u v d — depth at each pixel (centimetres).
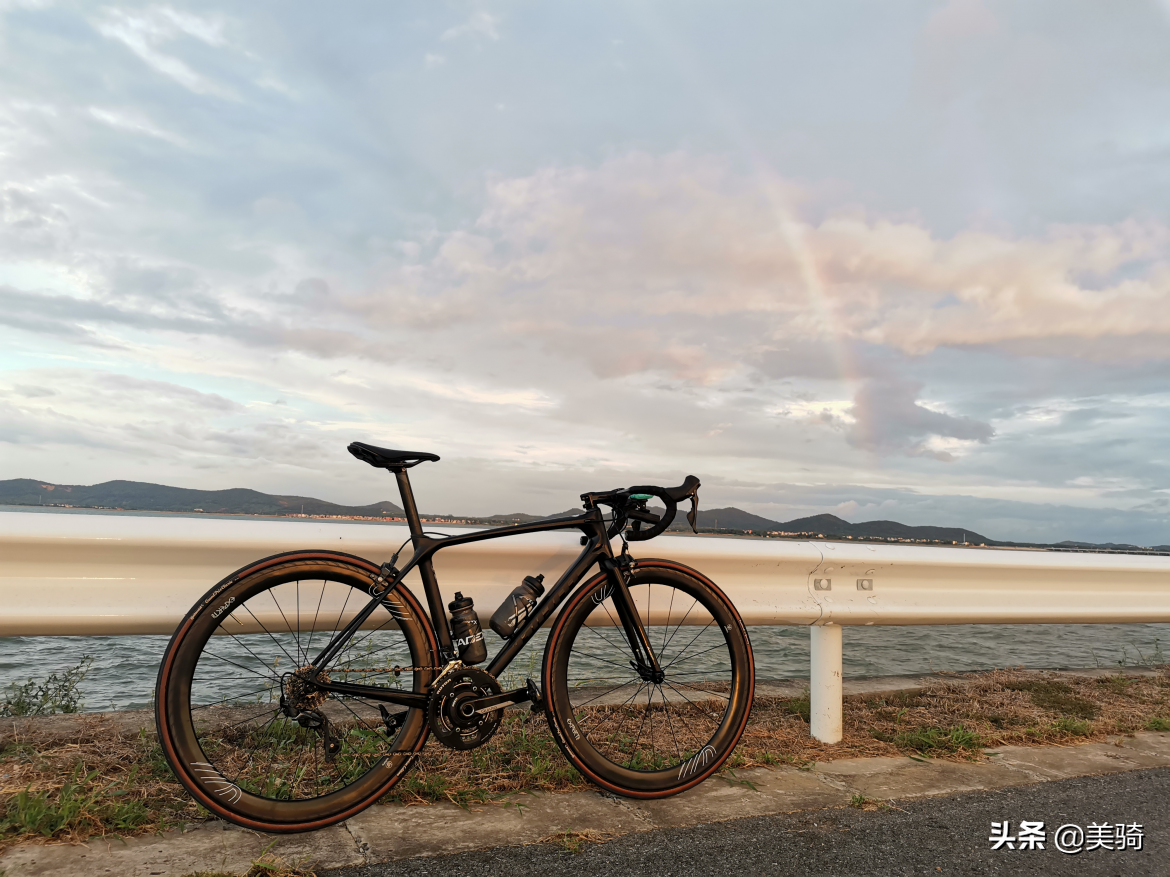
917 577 332
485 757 262
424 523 258
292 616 239
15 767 223
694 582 276
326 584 247
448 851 190
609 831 208
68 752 237
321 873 174
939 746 309
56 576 223
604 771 237
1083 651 745
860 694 390
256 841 190
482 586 271
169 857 177
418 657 227
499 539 271
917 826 221
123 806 197
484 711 226
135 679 482
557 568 282
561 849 194
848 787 254
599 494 261
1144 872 195
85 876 165
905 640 793
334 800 205
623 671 415
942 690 409
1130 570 373
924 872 190
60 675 471
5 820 188
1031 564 351
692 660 440
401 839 196
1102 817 235
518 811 221
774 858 194
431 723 221
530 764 260
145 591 231
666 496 264
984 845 208
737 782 257
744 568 306
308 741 260
